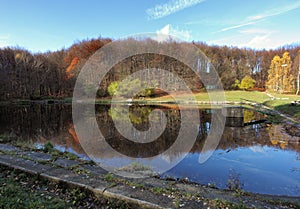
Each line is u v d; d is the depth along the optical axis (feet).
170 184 8.81
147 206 6.89
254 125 30.09
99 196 7.71
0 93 66.49
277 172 13.14
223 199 7.45
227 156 16.08
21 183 8.92
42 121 34.04
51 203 7.17
